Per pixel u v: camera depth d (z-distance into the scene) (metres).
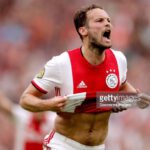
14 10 46.09
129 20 45.16
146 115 34.38
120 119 34.03
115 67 16.95
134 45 44.19
